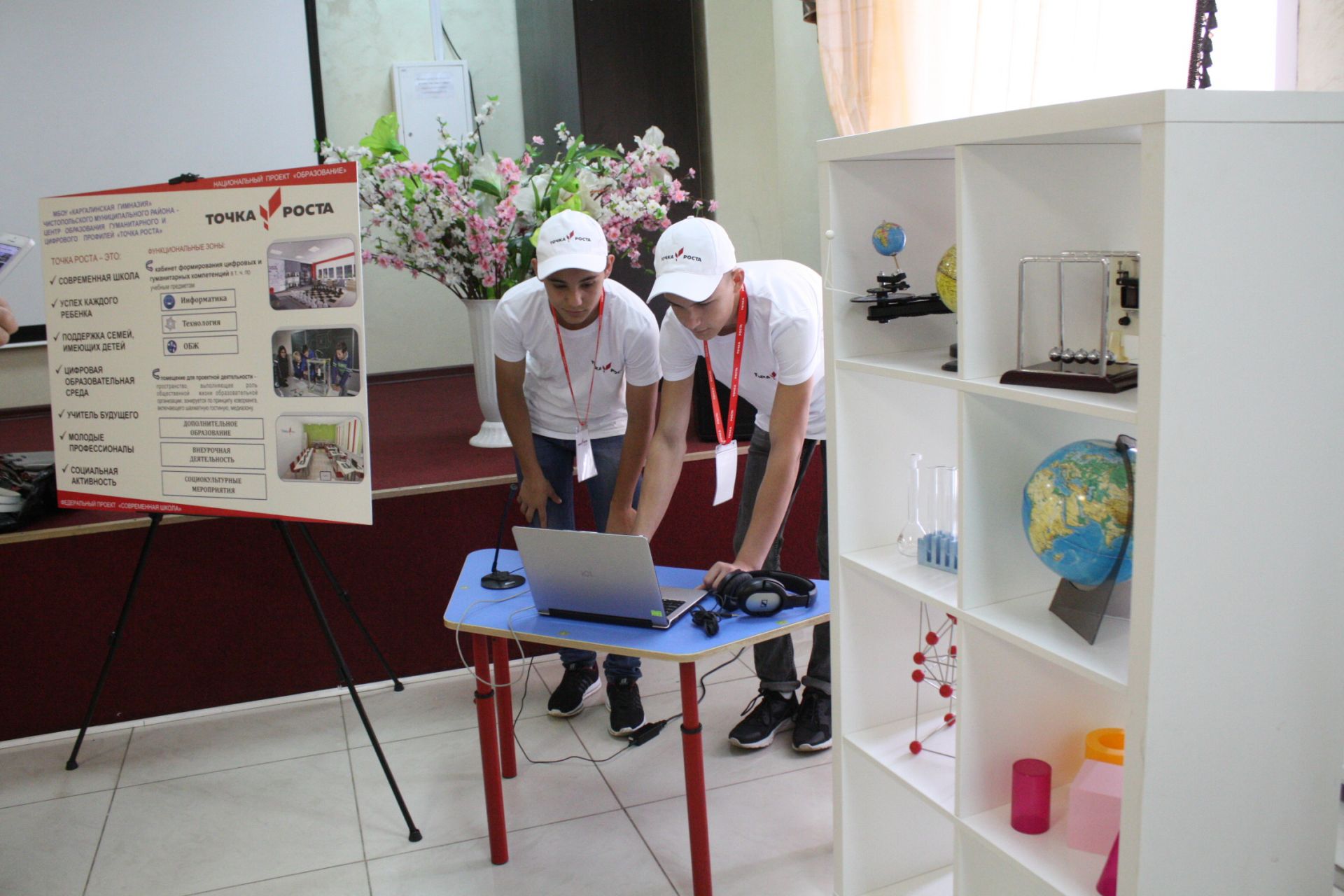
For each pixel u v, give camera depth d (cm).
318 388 225
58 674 291
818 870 214
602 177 321
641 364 255
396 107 518
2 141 453
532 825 236
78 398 247
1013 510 158
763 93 402
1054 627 149
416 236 316
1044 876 148
